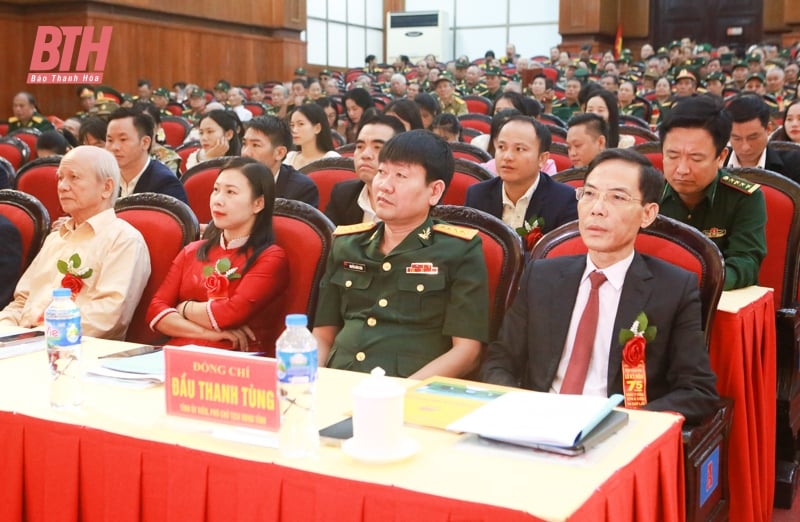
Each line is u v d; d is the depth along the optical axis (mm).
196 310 2863
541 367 2365
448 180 2525
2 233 3402
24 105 10656
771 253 3367
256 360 1683
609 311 2328
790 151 4164
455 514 1399
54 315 1915
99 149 3217
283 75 18297
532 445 1635
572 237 2727
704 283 2467
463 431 1707
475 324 2488
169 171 4680
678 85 11375
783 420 3158
